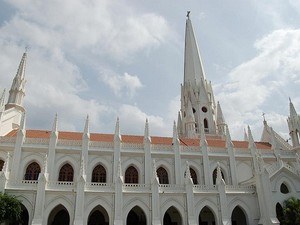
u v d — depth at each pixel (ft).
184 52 309.83
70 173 176.04
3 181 146.00
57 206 159.63
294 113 230.48
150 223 156.04
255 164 191.83
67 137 193.26
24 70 221.66
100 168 181.57
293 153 215.31
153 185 162.71
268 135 254.27
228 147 201.98
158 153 188.65
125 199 157.99
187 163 179.22
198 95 271.08
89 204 152.76
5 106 204.44
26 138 174.60
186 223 160.97
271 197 168.14
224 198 169.37
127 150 185.16
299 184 181.47
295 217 157.48
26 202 147.02
